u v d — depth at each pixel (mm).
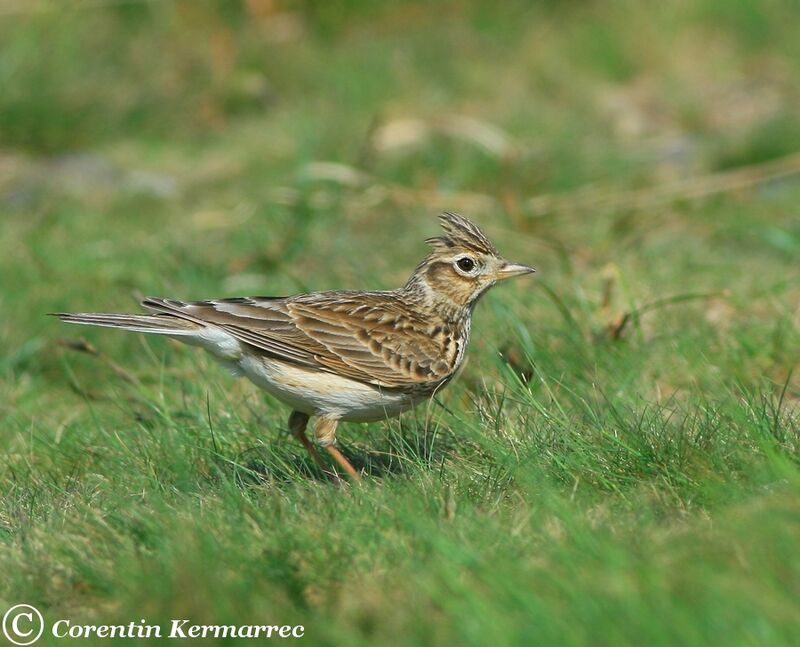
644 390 11789
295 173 20062
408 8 27359
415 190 19578
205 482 10180
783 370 12117
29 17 24859
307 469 10500
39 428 12406
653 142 21891
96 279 16500
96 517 9219
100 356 13422
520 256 16734
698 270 15398
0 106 23469
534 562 7828
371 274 15906
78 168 22547
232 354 10336
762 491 8500
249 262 16906
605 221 17891
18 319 15531
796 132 20359
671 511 8656
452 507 8852
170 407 12430
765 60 25406
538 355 12211
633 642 6691
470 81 24578
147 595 7770
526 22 26812
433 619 7352
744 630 6613
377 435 11078
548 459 9625
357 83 24578
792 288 14523
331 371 10234
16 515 9859
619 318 12836
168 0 26172
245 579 7906
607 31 26094
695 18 26531
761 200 18250
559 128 22234
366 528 8586
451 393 11945
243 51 25547
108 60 25031
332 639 7238
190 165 22578
